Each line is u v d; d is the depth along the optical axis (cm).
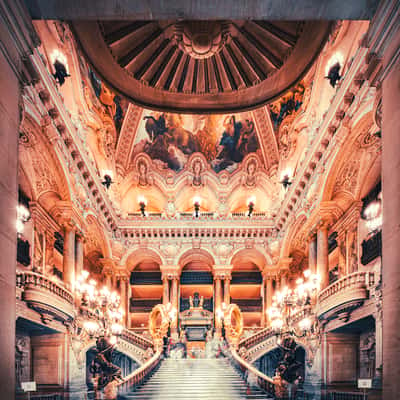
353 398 1680
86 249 2794
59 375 1805
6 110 525
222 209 2977
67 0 541
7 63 529
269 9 554
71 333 1859
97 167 2417
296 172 2328
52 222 2109
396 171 514
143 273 3269
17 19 529
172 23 745
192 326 2939
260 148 2986
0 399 479
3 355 490
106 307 1880
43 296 1491
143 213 2888
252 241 2930
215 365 2111
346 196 1923
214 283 2953
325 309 1712
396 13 511
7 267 512
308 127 2111
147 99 830
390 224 523
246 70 805
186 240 2941
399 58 518
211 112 852
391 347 500
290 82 816
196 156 3020
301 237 2650
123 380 1531
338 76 1620
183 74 812
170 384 1755
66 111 1659
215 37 753
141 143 2962
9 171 529
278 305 2445
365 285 1499
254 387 1689
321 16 570
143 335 2789
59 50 1620
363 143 1585
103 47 721
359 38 1396
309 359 2016
